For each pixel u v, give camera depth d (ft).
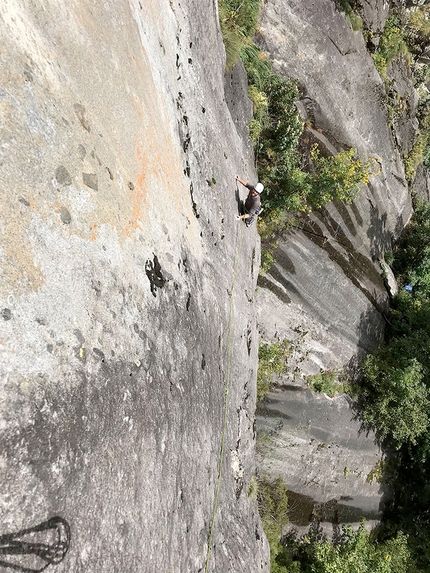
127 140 14.02
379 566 33.83
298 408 37.04
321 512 37.52
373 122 49.03
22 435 7.95
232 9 33.50
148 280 14.08
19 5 9.71
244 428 27.17
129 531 11.09
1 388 7.69
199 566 16.06
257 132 34.09
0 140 8.54
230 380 24.67
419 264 52.85
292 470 35.58
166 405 14.15
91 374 10.08
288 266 38.47
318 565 33.01
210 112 24.62
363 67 46.52
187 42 22.03
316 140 42.50
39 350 8.61
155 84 17.24
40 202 9.30
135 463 11.75
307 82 41.39
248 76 34.96
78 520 9.19
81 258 10.41
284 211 38.09
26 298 8.46
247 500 25.90
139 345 12.78
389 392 41.78
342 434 40.34
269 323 36.40
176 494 14.60
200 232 21.35
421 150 58.23
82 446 9.50
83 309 10.22
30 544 7.93
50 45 10.66
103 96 12.82
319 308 40.65
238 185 28.96
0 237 8.11
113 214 12.25
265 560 25.34
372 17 47.09
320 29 40.70
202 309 19.54
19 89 9.30
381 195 50.08
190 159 20.89
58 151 10.21
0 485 7.54
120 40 14.43
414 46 56.34
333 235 42.80
